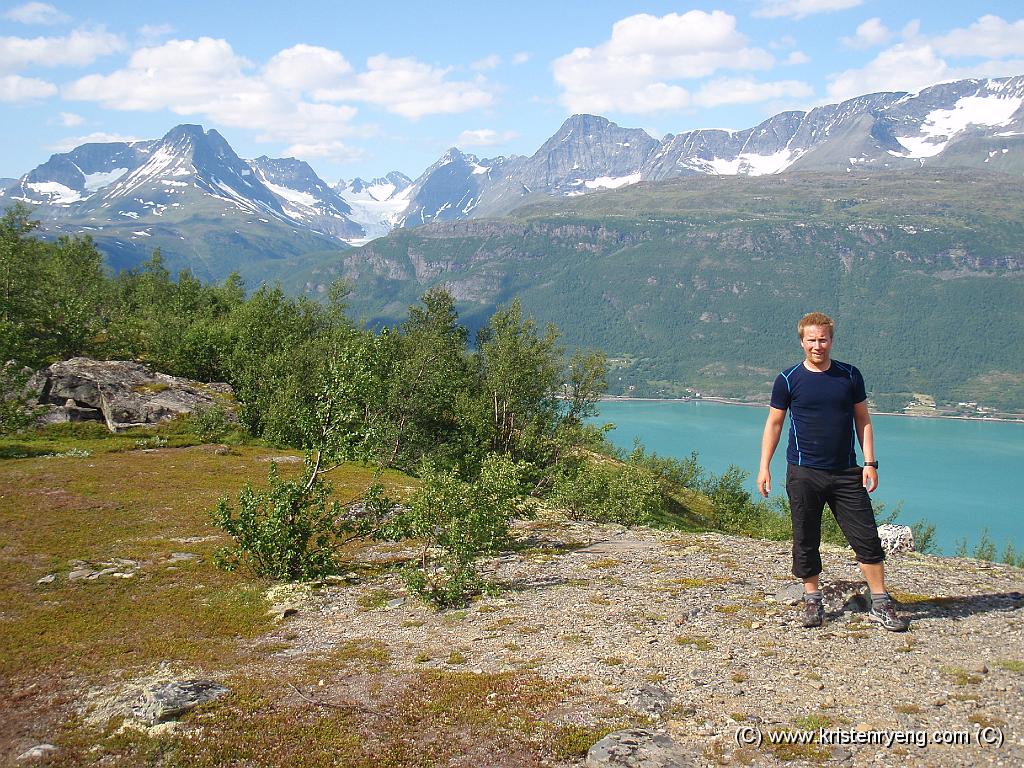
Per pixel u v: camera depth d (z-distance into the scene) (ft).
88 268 292.61
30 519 84.53
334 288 244.83
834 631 33.06
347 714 29.32
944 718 23.53
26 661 40.63
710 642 33.88
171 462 131.13
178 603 53.26
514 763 24.07
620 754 23.03
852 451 32.32
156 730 29.32
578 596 46.80
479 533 52.95
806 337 31.94
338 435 65.00
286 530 60.08
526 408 160.15
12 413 143.43
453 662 35.27
